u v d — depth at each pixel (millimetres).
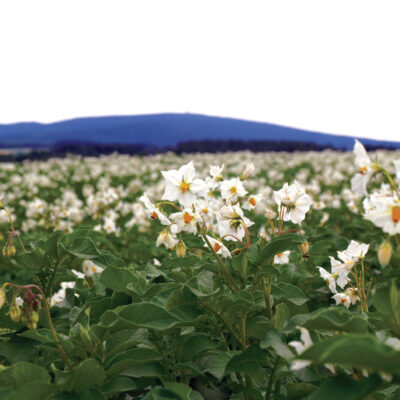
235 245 449
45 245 407
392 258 592
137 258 965
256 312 377
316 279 599
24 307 311
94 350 309
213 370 304
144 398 288
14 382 279
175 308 345
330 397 244
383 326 341
